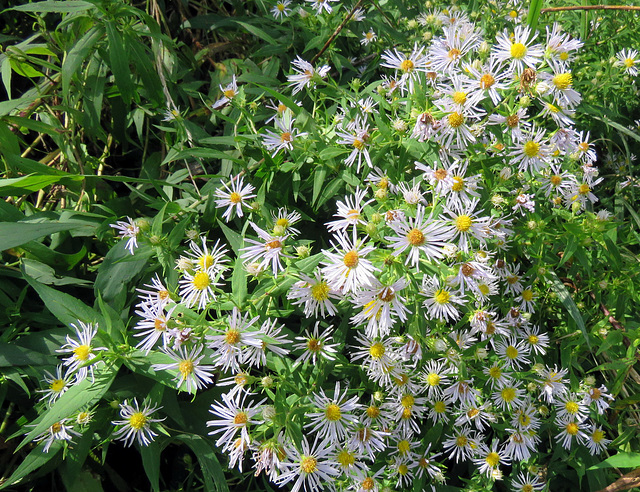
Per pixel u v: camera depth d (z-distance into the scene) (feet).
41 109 1.42
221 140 1.20
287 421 0.99
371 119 1.20
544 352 1.27
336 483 1.10
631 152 1.72
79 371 1.01
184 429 1.14
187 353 1.01
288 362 1.04
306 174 1.24
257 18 1.55
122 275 1.13
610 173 1.71
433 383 1.16
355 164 1.17
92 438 1.09
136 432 1.06
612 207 1.64
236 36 1.61
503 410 1.24
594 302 1.35
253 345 0.99
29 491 1.18
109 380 1.02
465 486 1.30
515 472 1.28
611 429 1.40
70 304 1.04
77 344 1.05
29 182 1.15
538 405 1.32
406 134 1.11
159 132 1.50
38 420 1.05
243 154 1.24
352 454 1.09
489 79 1.04
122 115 1.43
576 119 1.65
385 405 1.14
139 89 1.40
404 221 0.96
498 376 1.22
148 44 1.53
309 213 1.29
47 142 1.54
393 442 1.20
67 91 1.24
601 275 1.30
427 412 1.27
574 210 1.27
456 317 1.11
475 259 1.04
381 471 1.13
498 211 1.17
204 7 1.63
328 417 1.02
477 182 1.10
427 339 1.07
